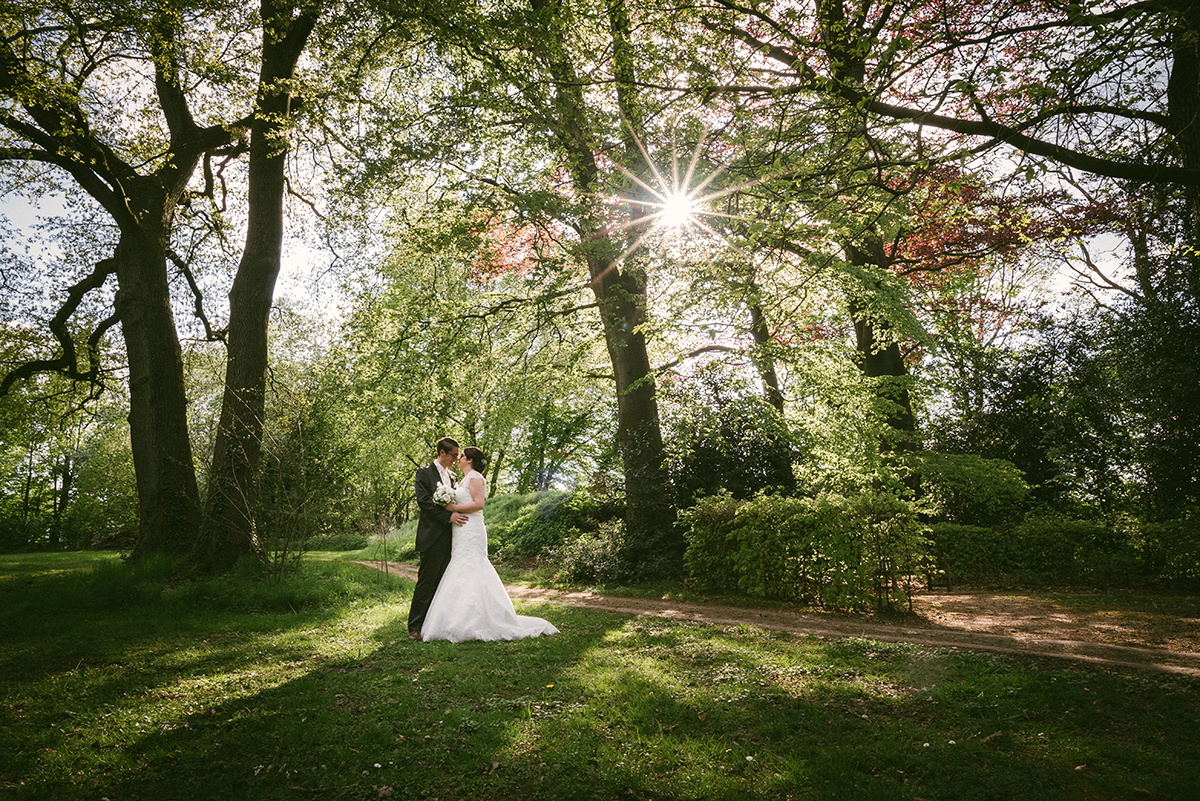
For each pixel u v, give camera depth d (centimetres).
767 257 909
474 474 717
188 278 1722
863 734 392
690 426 1380
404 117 1126
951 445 1596
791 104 745
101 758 361
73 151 1014
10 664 562
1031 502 1398
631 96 887
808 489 1260
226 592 897
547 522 1850
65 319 1572
